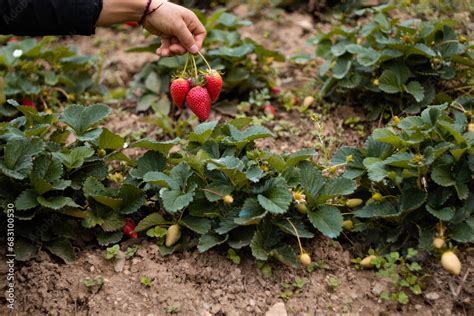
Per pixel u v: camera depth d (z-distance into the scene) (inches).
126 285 37.7
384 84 44.5
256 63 51.8
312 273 38.1
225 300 37.2
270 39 56.2
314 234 39.1
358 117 46.5
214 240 38.1
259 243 37.9
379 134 38.6
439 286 37.0
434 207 37.6
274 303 37.1
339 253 38.8
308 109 47.9
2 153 39.9
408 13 51.2
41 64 51.1
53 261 38.7
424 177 37.9
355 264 38.5
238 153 40.2
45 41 50.1
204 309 36.9
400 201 37.8
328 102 48.1
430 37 44.9
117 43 58.4
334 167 39.7
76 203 40.4
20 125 41.0
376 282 37.5
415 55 44.8
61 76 49.6
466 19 48.8
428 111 38.7
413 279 37.0
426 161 36.9
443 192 37.6
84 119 40.8
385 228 39.0
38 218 38.9
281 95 49.0
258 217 37.0
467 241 36.8
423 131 38.0
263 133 39.5
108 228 39.0
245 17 59.2
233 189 38.6
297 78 50.8
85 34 38.7
